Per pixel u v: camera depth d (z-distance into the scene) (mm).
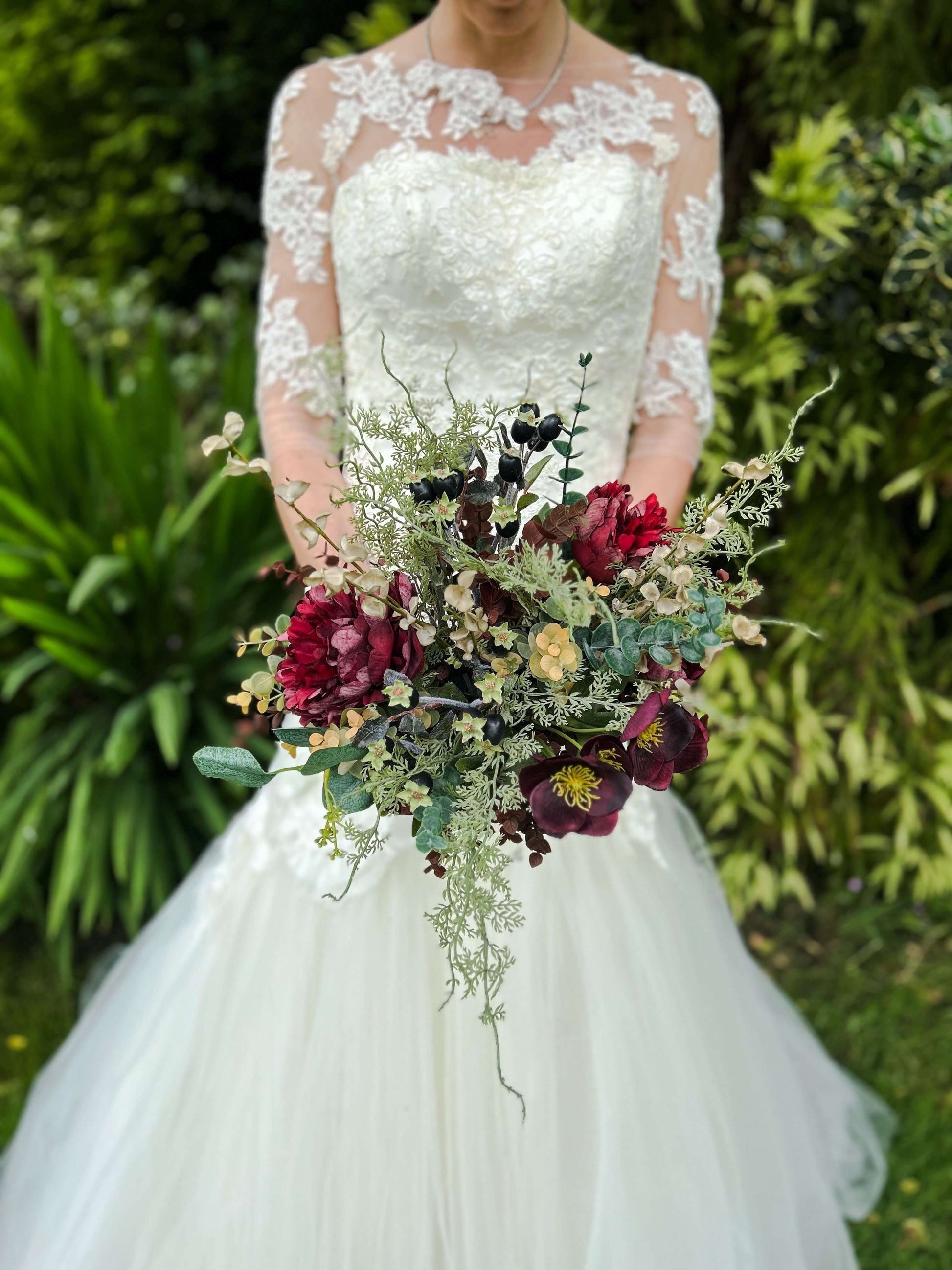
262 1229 1267
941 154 2033
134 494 2543
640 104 1446
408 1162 1273
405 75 1421
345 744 944
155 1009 1476
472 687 991
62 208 4387
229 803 2551
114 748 2230
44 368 2604
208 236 4426
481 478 1014
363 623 930
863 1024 2252
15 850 2248
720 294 1537
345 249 1384
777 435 2326
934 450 2307
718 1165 1322
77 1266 1329
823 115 2426
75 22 4176
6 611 2258
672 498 1425
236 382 2656
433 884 1315
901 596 2547
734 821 2525
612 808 938
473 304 1338
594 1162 1287
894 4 2332
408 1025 1291
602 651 966
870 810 2602
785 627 2490
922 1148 1934
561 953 1326
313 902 1329
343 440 1286
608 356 1382
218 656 2588
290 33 4117
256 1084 1323
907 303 2141
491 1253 1260
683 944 1442
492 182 1364
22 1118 1735
